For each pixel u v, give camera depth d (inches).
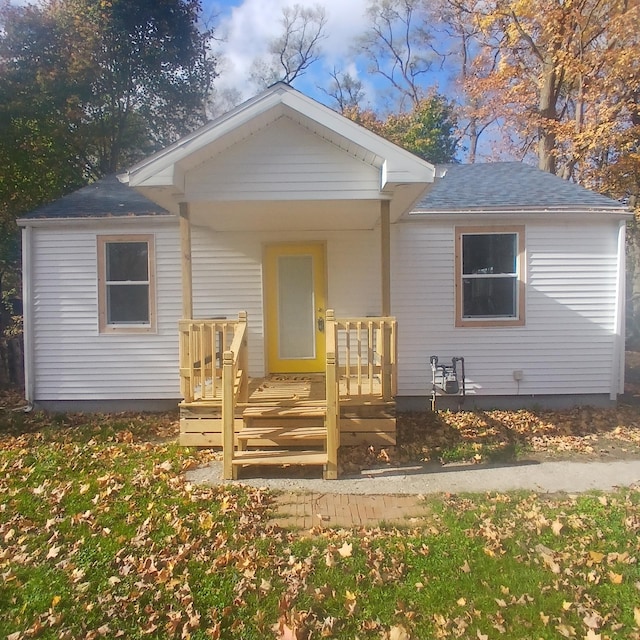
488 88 802.8
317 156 279.4
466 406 382.6
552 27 653.9
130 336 386.3
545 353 382.6
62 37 737.6
